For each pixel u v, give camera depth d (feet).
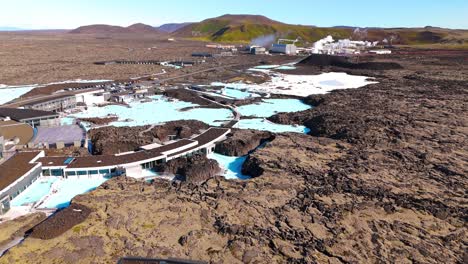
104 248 140.46
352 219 165.78
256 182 204.44
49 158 231.30
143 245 142.72
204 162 235.20
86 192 200.54
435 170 221.46
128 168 220.84
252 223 161.38
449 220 166.30
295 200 182.91
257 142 292.81
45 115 326.85
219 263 133.69
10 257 132.26
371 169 222.28
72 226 152.66
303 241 147.54
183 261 120.37
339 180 205.67
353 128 300.20
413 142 270.67
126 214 165.17
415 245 146.10
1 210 173.78
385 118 334.24
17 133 288.30
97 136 297.94
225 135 295.89
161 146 258.37
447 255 140.87
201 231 153.28
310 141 280.10
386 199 183.93
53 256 134.00
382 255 139.74
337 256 138.21
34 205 184.55
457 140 274.57
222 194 187.42
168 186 200.54
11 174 200.44
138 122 344.69
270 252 140.77
